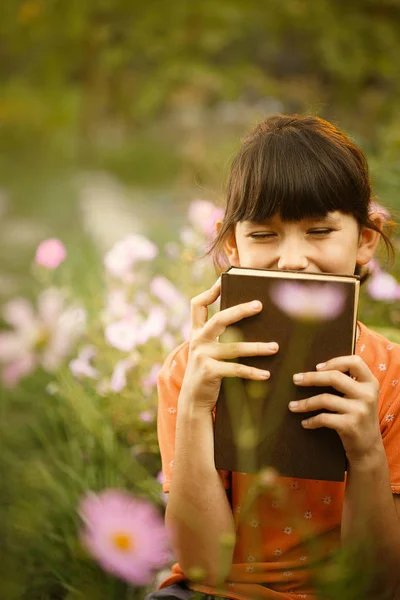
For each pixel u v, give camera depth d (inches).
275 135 62.6
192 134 395.9
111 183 438.6
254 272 52.5
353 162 62.4
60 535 83.9
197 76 268.4
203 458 56.1
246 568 59.8
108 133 573.9
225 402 53.7
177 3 265.4
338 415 51.3
